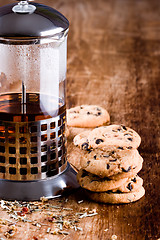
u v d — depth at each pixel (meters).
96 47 1.18
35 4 0.65
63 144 0.67
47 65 0.64
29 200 0.65
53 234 0.61
